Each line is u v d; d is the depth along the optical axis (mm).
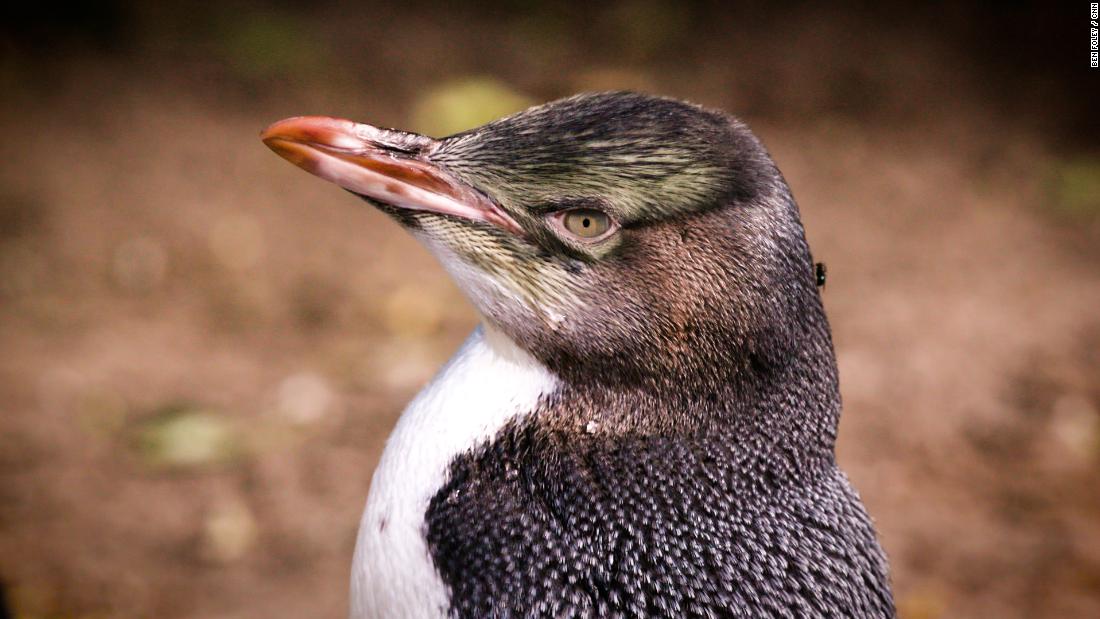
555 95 16141
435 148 4723
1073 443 10375
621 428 4613
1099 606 8656
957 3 18484
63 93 15195
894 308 12078
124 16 16516
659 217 4484
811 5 18469
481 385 4723
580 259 4551
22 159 13898
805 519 4672
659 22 17797
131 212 13156
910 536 9234
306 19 17297
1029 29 17969
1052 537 9305
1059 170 15148
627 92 4770
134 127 14734
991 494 9766
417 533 4504
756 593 4453
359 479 9633
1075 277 13023
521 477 4504
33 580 8430
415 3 18094
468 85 15703
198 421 10086
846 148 15352
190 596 8438
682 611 4359
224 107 15375
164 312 11711
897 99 16500
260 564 8789
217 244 12758
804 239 4699
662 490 4531
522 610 4289
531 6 18250
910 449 10188
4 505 9141
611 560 4387
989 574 8938
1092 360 11461
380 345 11359
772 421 4676
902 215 13977
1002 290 12617
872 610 4730
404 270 12578
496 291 4652
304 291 12117
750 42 17562
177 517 9180
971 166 15227
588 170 4508
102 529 8992
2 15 15859
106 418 10156
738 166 4523
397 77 16250
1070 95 16750
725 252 4496
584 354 4598
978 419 10578
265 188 13883
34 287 11906
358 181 4652
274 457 9805
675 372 4582
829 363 4805
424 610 4441
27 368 10672
